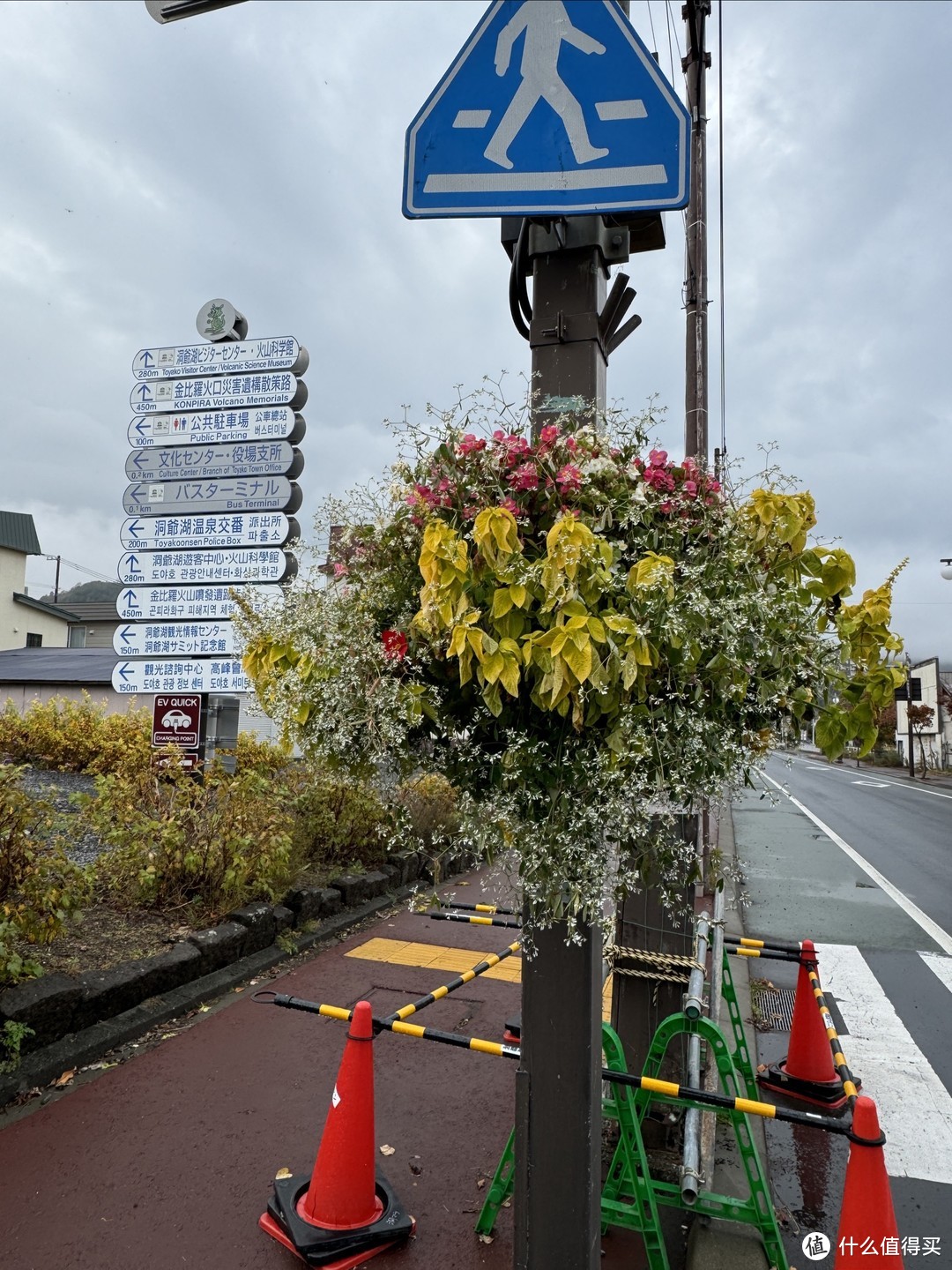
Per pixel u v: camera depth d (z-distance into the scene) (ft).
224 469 22.71
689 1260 8.77
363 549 5.88
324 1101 11.57
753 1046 14.82
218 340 23.54
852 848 39.22
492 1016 15.06
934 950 21.47
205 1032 13.69
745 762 5.77
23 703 49.42
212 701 22.68
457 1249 8.66
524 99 6.24
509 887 5.86
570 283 6.46
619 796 5.08
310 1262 8.18
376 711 5.39
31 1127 10.62
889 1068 14.12
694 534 5.72
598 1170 6.39
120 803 18.01
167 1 8.45
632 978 10.87
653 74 6.10
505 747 5.49
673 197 6.01
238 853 17.16
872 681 6.35
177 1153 10.17
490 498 5.45
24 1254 8.31
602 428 6.00
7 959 12.01
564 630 4.56
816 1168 11.02
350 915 20.45
